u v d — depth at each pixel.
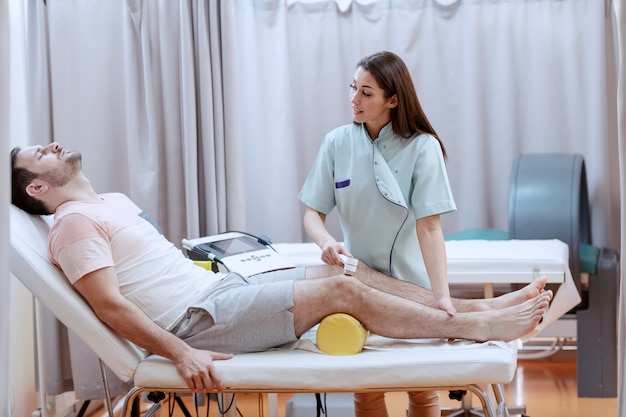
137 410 2.26
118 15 3.63
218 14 3.48
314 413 3.22
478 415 3.10
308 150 4.10
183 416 3.41
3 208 1.79
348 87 4.09
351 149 2.40
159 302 2.23
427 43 4.05
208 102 3.44
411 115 2.34
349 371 1.98
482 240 3.46
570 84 4.03
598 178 3.93
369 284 2.34
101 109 3.62
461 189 4.10
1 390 1.80
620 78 2.00
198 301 2.22
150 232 2.34
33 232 2.22
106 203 2.32
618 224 3.99
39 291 2.05
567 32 4.02
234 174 3.49
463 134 4.07
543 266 2.86
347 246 2.47
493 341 2.11
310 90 4.08
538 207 3.51
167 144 3.53
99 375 3.36
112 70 3.64
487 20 4.04
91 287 2.07
